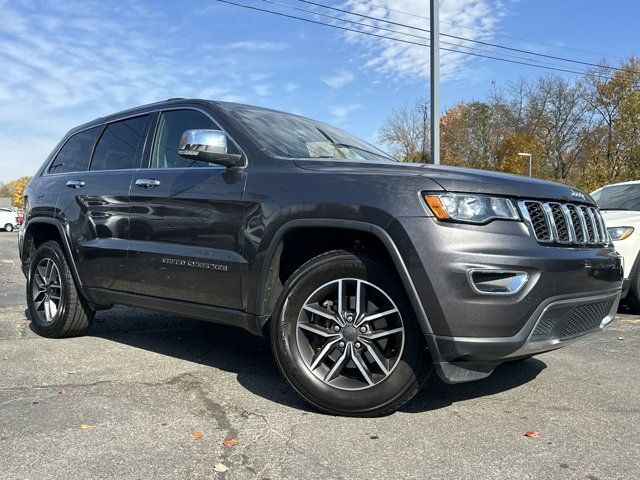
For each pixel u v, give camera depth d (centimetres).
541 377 384
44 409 312
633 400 337
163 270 381
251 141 360
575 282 293
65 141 534
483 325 269
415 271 275
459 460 251
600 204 753
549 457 255
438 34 1484
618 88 4225
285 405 321
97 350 448
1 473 237
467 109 6006
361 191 295
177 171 389
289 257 338
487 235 274
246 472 239
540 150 5481
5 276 1068
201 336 502
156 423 293
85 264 446
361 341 297
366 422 295
